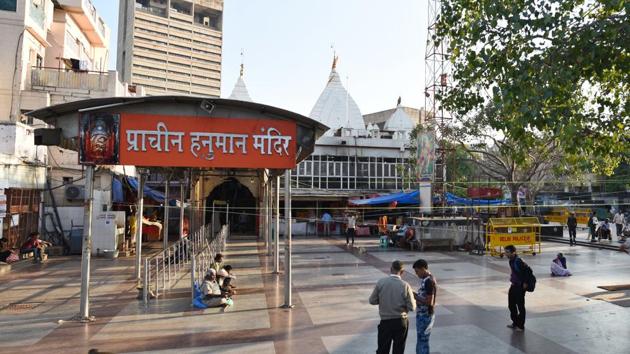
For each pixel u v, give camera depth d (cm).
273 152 969
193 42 10469
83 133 898
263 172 2002
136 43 9694
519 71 756
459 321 859
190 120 939
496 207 2616
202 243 1850
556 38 722
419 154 2522
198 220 2598
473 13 934
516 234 1853
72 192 1912
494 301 1020
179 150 930
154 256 1088
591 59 707
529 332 790
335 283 1238
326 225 2933
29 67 2116
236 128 956
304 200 3234
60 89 2153
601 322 848
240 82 4644
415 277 1341
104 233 1791
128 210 2164
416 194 2834
